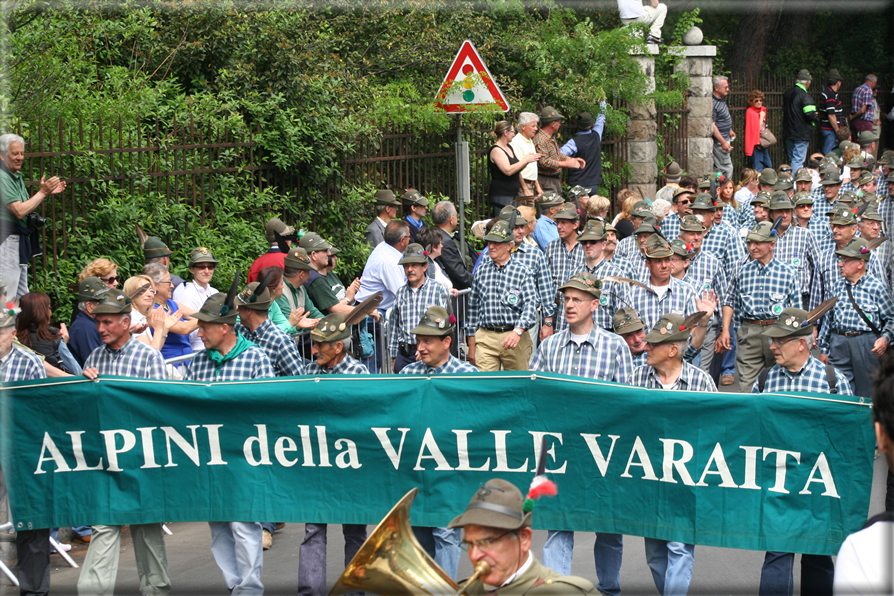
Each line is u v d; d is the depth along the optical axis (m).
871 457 6.52
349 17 18.50
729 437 6.79
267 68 14.64
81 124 11.27
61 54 13.00
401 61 19.38
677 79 23.55
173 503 7.38
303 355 10.39
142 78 14.31
